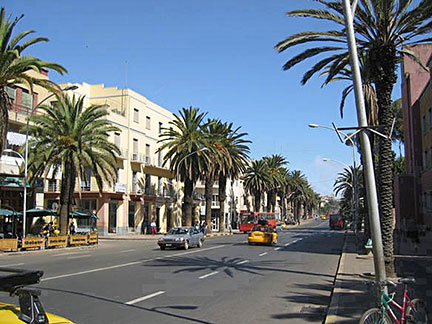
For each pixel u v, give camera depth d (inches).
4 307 140.5
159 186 2194.9
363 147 339.9
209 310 361.4
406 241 1269.7
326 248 1139.9
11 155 1304.1
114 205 1862.7
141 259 802.2
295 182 3922.2
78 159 1151.0
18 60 895.1
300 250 1061.8
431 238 1238.9
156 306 371.2
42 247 1058.1
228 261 772.6
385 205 540.7
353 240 1414.9
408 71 1462.8
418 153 1403.8
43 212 1255.5
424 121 1338.6
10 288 136.3
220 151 1781.5
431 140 1239.5
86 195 1788.9
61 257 868.0
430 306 353.7
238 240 1544.0
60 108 1165.1
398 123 1891.0
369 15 556.4
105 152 1227.2
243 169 2036.2
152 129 2140.7
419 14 542.6
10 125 1293.1
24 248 1008.2
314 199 6289.4
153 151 2142.0
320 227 3558.1
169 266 679.1
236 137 2001.7
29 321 128.7
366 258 813.2
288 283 517.0
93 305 368.5
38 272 145.5
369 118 625.9
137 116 2007.9
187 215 1759.4
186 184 1774.1
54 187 1786.4
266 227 1284.4
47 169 1128.2
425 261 781.9
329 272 629.0
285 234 2124.8
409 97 1473.9
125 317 327.0
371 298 401.1
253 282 519.2
